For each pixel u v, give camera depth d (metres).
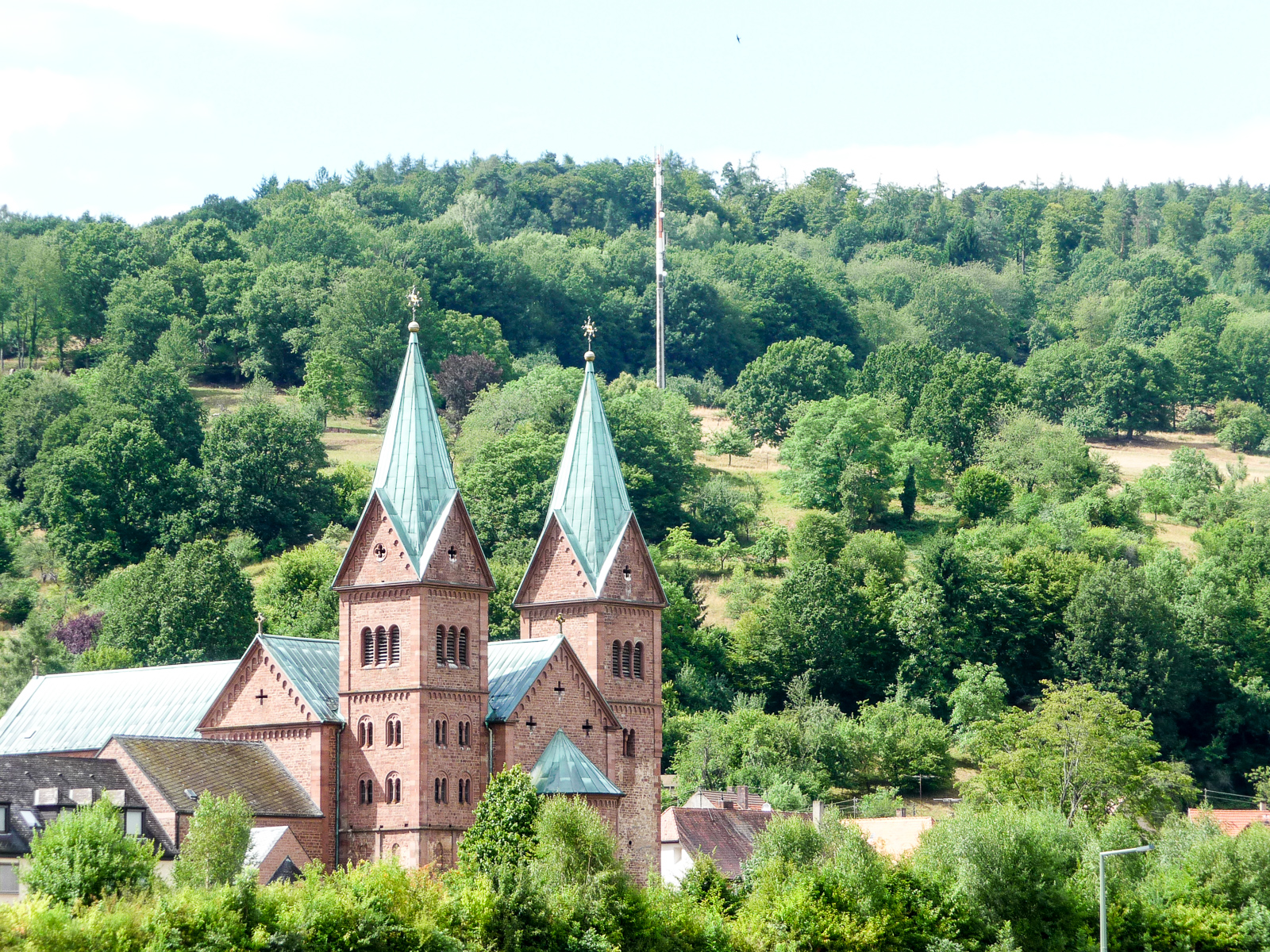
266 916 150.00
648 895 179.00
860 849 198.00
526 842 186.38
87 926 138.12
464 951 157.62
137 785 193.62
